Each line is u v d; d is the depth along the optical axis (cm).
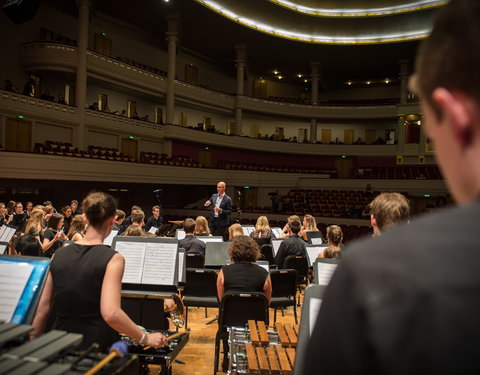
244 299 332
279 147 2392
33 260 172
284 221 1620
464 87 44
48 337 121
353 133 2742
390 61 2427
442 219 44
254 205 2197
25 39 1520
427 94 50
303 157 2595
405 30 2169
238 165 2278
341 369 40
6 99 1261
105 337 194
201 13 1833
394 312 37
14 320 159
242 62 2228
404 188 1970
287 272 471
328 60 2442
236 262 359
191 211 1767
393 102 2508
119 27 1906
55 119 1433
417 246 41
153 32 2050
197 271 460
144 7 1772
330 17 2095
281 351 233
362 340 38
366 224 1539
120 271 199
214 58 2403
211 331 474
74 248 203
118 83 1722
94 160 1385
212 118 2441
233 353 239
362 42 2180
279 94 2811
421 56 50
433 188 1912
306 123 2744
